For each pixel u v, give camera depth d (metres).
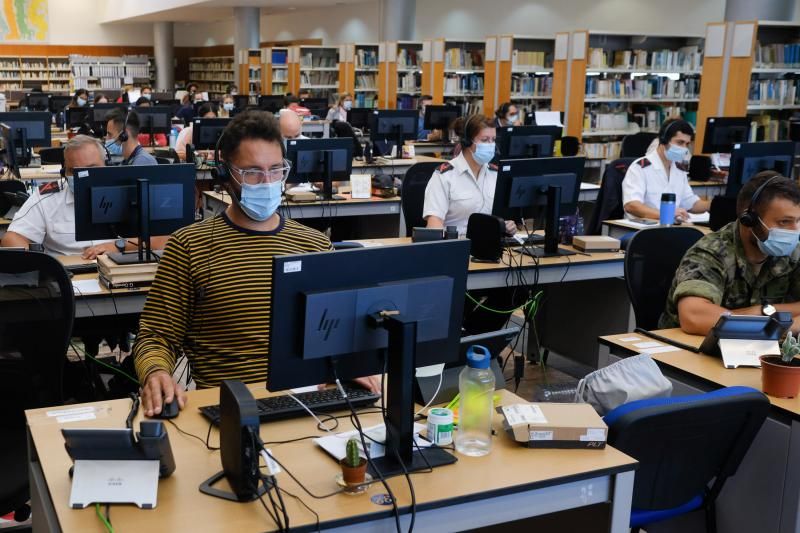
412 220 5.01
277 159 2.14
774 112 9.53
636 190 5.28
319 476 1.66
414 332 1.66
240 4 17.27
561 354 4.52
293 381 1.68
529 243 4.23
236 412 1.52
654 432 1.81
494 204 3.92
